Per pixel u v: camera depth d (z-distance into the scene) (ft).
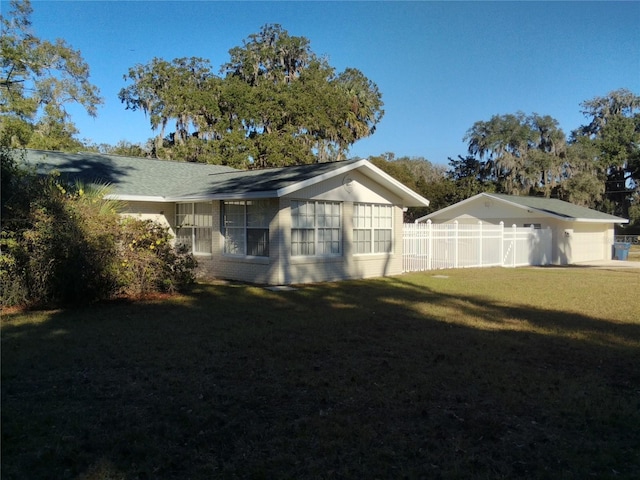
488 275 64.23
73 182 52.42
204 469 13.34
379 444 14.89
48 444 14.58
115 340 26.66
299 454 14.24
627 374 21.94
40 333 28.12
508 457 14.19
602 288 51.37
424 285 52.39
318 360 23.48
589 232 104.99
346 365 22.62
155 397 18.44
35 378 20.52
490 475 13.16
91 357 23.43
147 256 40.52
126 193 54.90
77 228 36.55
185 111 117.80
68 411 17.06
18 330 28.78
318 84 126.31
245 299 41.09
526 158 163.73
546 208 97.86
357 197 57.16
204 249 58.70
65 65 72.54
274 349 25.14
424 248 70.33
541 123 167.53
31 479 12.75
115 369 21.74
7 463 13.46
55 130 74.54
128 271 39.11
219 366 22.29
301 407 17.65
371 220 59.88
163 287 42.50
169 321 31.76
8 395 18.56
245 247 53.21
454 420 16.69
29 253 35.96
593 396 18.97
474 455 14.25
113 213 40.11
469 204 104.63
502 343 26.96
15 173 37.58
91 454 14.05
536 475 13.24
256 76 130.93
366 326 31.12
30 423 16.02
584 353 25.17
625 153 178.91
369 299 42.09
